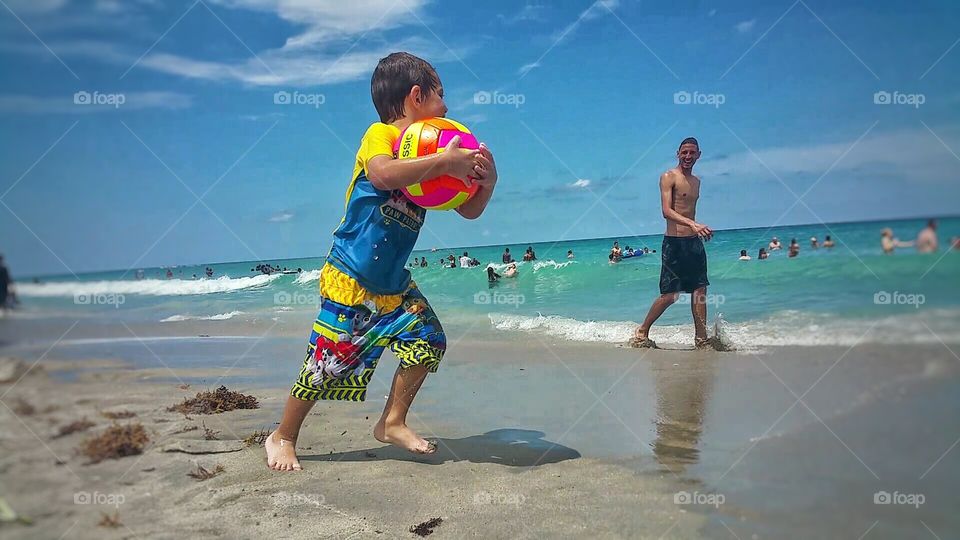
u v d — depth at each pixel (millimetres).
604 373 4523
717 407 3340
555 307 7785
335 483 2713
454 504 2461
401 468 2885
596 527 2193
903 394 2943
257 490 2631
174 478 2715
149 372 4215
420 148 2807
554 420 3484
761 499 2266
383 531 2258
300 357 5684
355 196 2975
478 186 2906
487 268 11047
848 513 2098
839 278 4312
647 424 3258
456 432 3396
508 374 4730
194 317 8805
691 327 6109
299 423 3012
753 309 5105
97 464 2660
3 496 2312
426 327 3088
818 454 2531
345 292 2969
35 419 2863
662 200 5512
